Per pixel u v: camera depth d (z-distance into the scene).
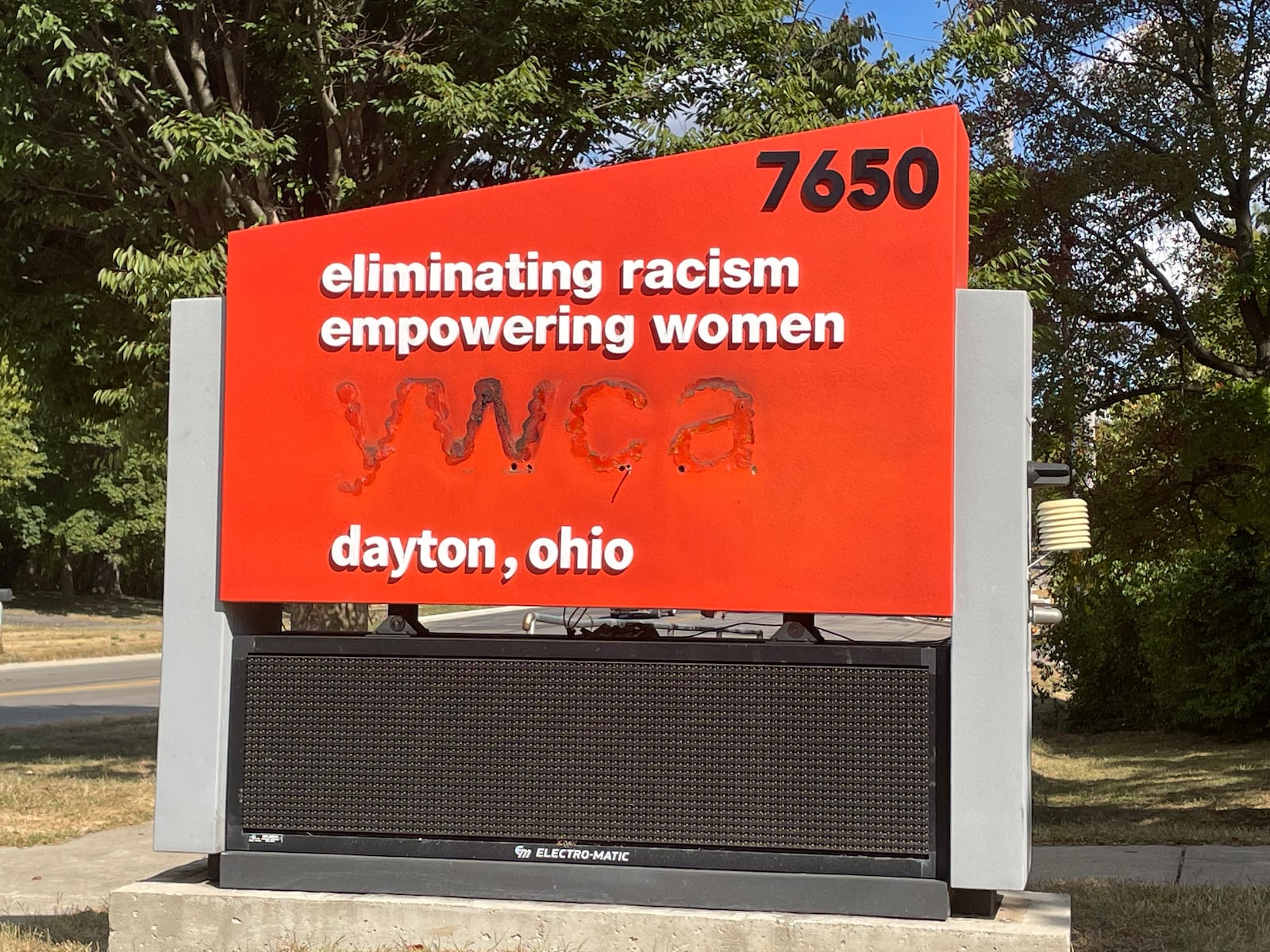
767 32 11.91
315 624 12.32
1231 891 7.21
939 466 5.30
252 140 10.36
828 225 5.46
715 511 5.49
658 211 5.61
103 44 10.84
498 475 5.68
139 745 16.33
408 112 11.02
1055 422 13.83
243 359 5.90
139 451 15.68
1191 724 17.55
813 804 5.36
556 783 5.54
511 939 5.41
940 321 5.33
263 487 5.84
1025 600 5.26
